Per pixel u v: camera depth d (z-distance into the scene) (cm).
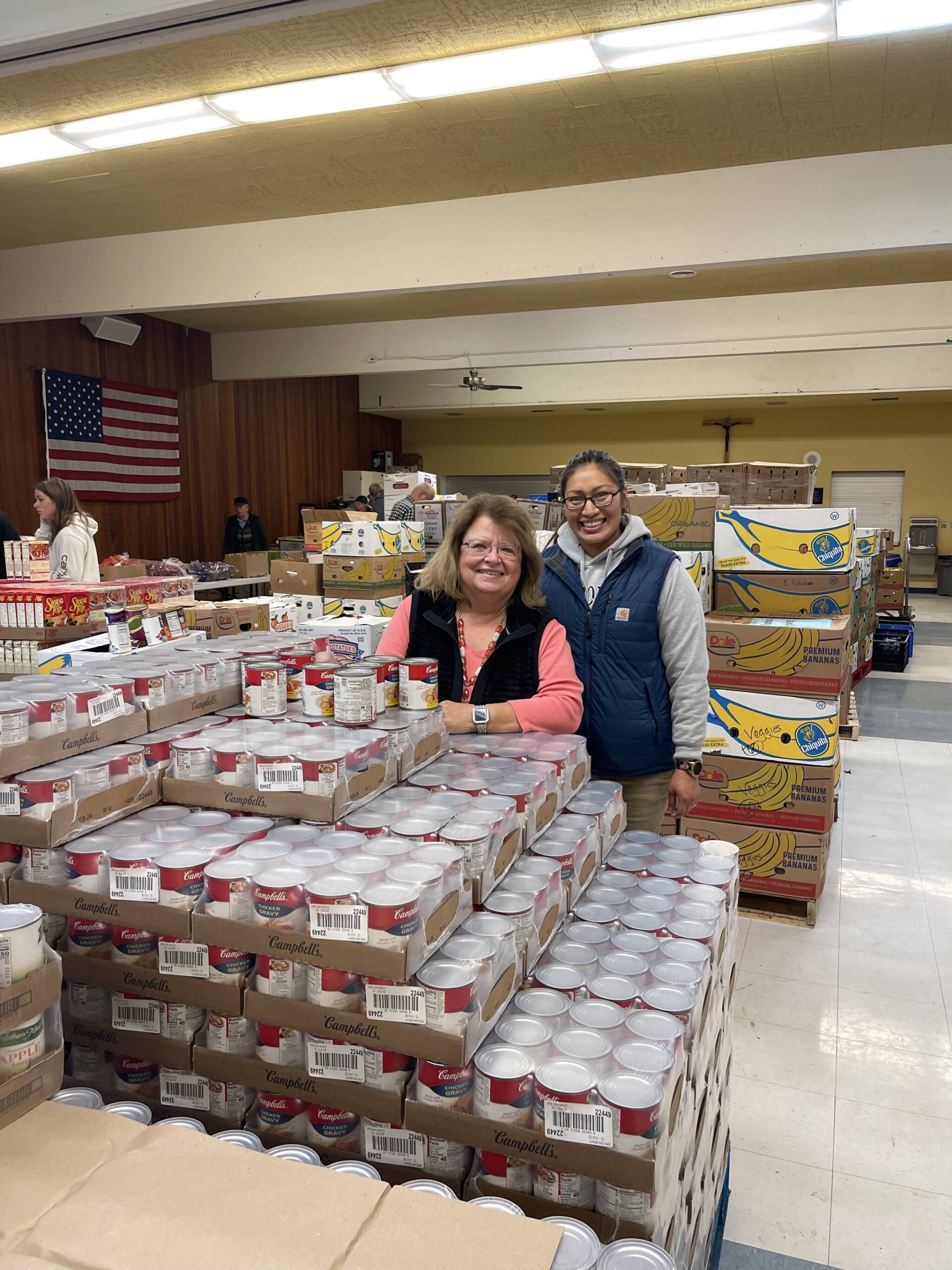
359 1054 117
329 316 994
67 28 332
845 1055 268
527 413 1759
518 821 153
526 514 220
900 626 952
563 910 154
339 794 142
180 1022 129
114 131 454
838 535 377
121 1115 111
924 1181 217
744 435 1708
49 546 474
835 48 377
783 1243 198
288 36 357
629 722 251
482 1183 112
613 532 255
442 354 1006
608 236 560
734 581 398
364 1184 96
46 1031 110
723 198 533
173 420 1043
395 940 110
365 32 355
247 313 974
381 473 1527
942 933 346
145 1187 94
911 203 500
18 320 730
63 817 131
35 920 104
